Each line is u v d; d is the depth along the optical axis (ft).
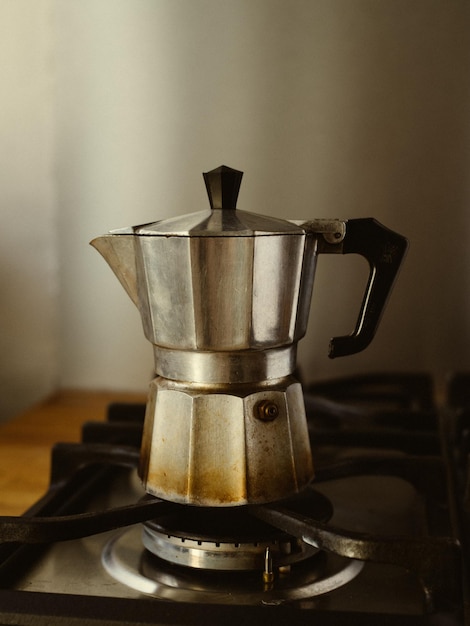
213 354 1.67
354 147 3.51
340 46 3.46
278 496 1.72
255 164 3.57
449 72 3.42
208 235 1.57
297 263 1.67
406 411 2.78
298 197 3.56
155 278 1.65
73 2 3.58
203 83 3.55
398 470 2.14
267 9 3.48
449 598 1.49
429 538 1.53
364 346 1.79
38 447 2.89
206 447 1.68
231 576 1.72
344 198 3.54
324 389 3.23
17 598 1.44
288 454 1.74
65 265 3.77
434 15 3.40
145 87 3.59
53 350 3.84
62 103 3.66
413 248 3.53
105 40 3.59
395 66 3.44
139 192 3.66
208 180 1.74
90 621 1.37
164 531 1.74
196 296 1.61
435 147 3.46
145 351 3.77
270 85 3.51
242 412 1.68
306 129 3.52
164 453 1.73
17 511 2.20
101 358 3.82
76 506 2.17
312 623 1.35
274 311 1.66
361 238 1.73
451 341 3.57
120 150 3.65
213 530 1.73
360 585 1.70
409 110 3.46
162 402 1.74
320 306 3.61
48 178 3.72
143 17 3.56
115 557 1.83
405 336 3.59
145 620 1.37
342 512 2.20
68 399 3.68
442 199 3.49
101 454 2.25
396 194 3.51
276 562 1.72
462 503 2.12
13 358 3.89
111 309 3.77
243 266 1.59
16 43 3.64
